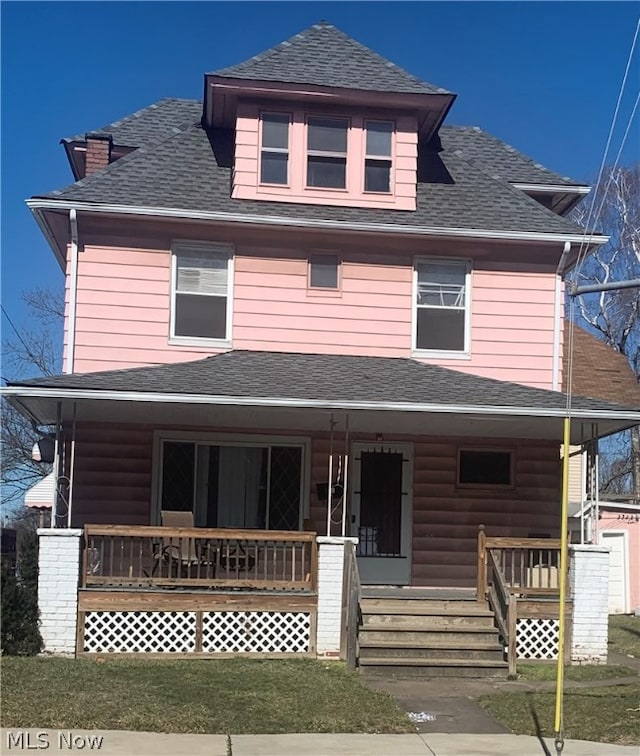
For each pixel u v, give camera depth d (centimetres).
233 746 862
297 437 1639
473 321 1698
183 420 1570
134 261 1631
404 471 1661
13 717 911
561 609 821
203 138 1839
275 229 1653
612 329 3441
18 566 1348
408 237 1675
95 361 1606
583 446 1562
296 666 1262
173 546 1428
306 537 1359
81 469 1588
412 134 1730
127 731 895
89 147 1877
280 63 1750
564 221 1741
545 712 1030
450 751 870
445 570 1647
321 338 1669
